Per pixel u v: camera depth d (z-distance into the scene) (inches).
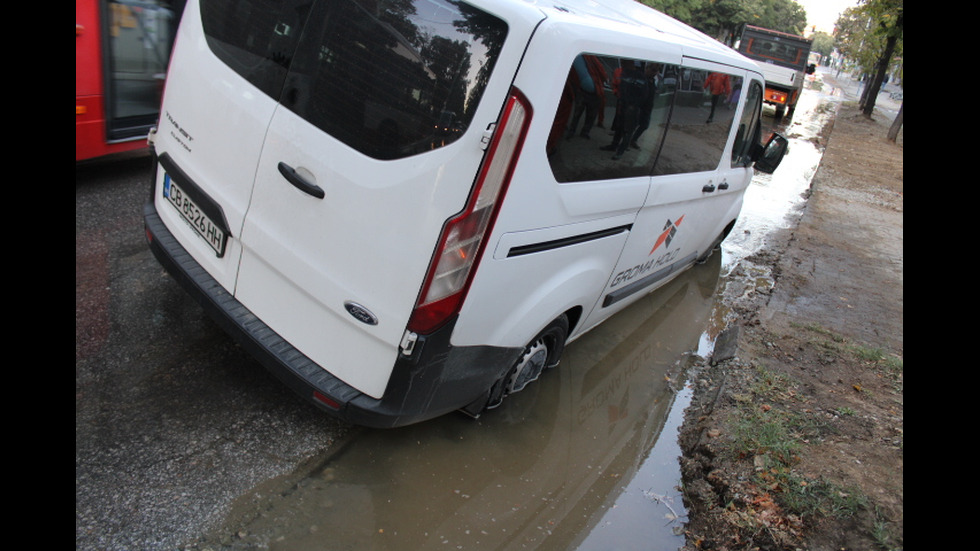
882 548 119.2
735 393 166.4
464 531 110.0
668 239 177.2
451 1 95.6
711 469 137.5
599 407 157.2
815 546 118.0
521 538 111.7
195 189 120.6
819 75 2908.5
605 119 116.1
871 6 946.1
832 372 188.5
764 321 219.9
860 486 135.0
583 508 123.0
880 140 791.1
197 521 99.1
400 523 108.3
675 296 233.6
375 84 98.2
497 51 93.1
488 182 94.8
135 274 158.7
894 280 289.6
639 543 117.3
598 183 124.3
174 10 225.9
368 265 100.0
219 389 127.3
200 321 145.8
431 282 97.3
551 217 111.3
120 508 98.3
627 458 141.0
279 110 106.5
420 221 95.8
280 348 110.8
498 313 111.3
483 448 131.1
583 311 146.8
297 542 99.8
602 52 108.7
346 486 112.8
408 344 100.3
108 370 125.4
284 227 107.4
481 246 98.8
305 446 118.9
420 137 95.3
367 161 98.3
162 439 112.6
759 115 210.7
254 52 110.4
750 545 117.7
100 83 205.8
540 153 101.1
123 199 201.5
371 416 105.5
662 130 144.0
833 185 479.2
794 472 136.6
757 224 341.4
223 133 114.4
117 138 217.5
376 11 99.0
